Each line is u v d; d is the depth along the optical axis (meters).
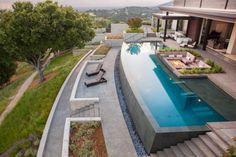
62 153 8.05
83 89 13.67
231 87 12.27
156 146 8.05
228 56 18.03
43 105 13.85
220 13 12.51
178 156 7.54
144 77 14.64
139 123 9.25
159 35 27.75
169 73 15.38
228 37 20.09
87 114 11.16
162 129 7.89
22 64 35.19
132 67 16.58
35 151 9.03
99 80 14.57
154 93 12.16
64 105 12.59
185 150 7.64
